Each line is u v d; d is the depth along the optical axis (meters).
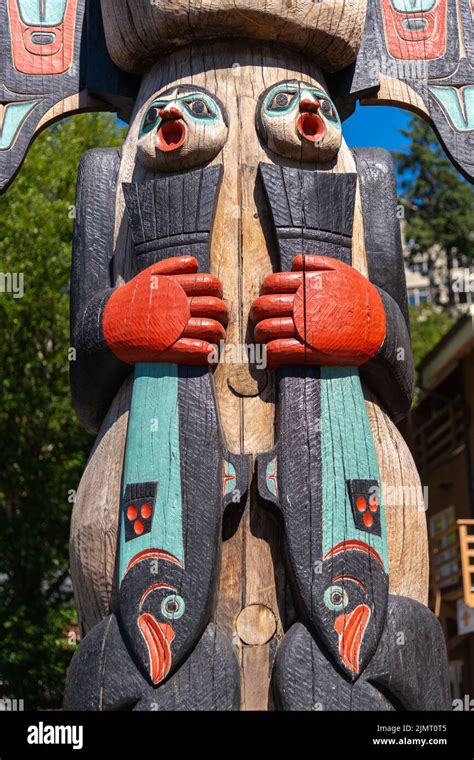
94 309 4.50
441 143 5.13
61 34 5.22
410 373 4.65
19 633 12.26
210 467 4.07
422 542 4.48
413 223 19.03
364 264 4.73
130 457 4.16
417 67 5.20
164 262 4.28
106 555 4.27
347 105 5.25
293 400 4.17
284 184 4.42
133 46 4.91
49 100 5.15
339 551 4.03
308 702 3.86
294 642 3.93
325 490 4.07
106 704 3.90
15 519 12.63
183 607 3.93
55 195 13.70
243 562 4.16
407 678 4.02
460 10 5.31
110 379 4.54
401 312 4.69
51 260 12.77
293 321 4.19
